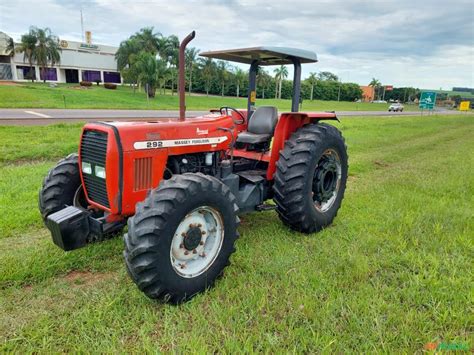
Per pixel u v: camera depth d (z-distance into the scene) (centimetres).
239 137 414
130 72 3925
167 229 249
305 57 394
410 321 242
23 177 554
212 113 447
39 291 273
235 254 338
